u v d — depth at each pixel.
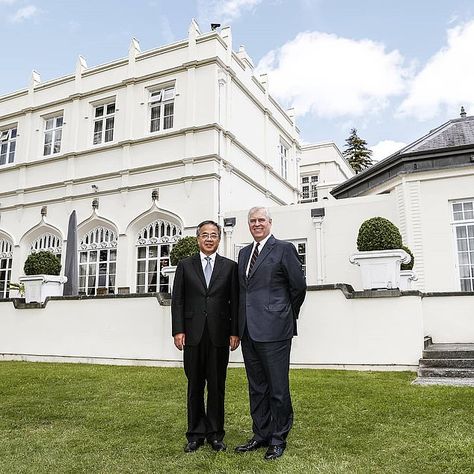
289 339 3.72
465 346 8.41
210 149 13.96
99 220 15.40
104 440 3.91
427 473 3.03
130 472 3.18
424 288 11.68
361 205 12.97
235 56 15.89
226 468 3.18
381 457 3.32
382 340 7.54
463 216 11.74
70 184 16.05
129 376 7.36
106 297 9.65
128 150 15.20
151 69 15.45
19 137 17.77
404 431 3.92
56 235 16.36
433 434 3.80
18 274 16.59
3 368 8.66
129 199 14.98
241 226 13.89
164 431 4.16
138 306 9.30
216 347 3.79
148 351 9.05
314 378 6.65
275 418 3.55
